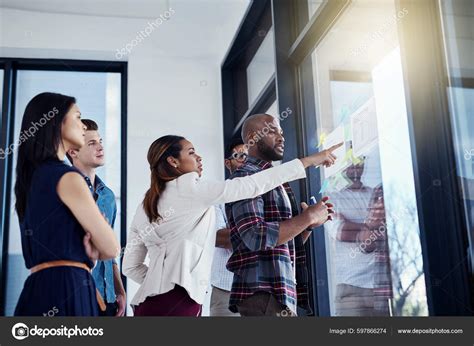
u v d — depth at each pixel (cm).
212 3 397
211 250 174
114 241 146
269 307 170
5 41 383
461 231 172
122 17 401
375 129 229
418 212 175
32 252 143
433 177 175
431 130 179
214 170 395
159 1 396
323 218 175
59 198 143
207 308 339
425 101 181
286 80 303
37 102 155
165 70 403
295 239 189
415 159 177
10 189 372
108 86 404
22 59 393
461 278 170
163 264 167
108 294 225
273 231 169
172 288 164
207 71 409
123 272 188
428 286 170
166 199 173
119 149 392
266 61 353
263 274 172
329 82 271
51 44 388
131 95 393
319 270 270
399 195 211
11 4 387
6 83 385
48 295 138
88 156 250
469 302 168
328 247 269
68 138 156
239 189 169
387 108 220
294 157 294
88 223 142
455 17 182
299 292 186
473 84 173
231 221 182
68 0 388
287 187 193
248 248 171
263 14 360
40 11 391
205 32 409
